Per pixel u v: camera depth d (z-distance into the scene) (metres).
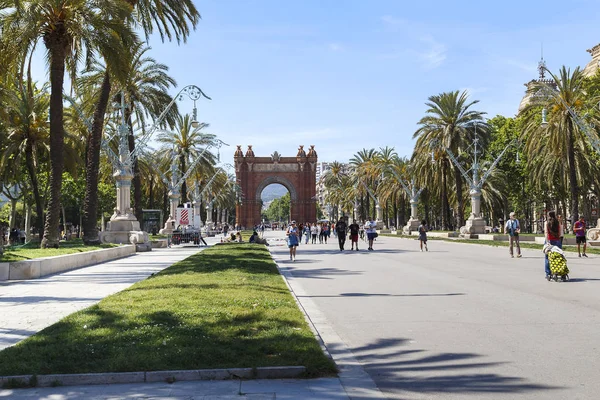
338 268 22.08
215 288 13.15
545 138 44.53
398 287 15.20
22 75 24.56
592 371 6.62
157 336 7.72
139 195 43.41
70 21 24.72
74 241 41.38
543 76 83.94
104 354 6.91
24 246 33.91
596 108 39.75
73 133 43.06
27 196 52.97
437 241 49.94
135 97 40.69
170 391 5.89
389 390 6.01
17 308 11.32
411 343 8.21
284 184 129.75
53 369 6.37
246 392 5.86
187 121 64.62
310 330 8.38
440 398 5.73
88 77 37.06
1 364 6.58
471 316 10.38
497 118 72.19
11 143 41.62
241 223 127.75
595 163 49.34
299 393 5.84
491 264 23.28
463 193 74.06
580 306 11.42
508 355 7.41
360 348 7.98
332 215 150.25
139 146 35.31
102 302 11.12
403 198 86.38
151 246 37.62
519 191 68.19
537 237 42.59
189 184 87.81
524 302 12.05
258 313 9.57
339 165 129.62
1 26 23.61
